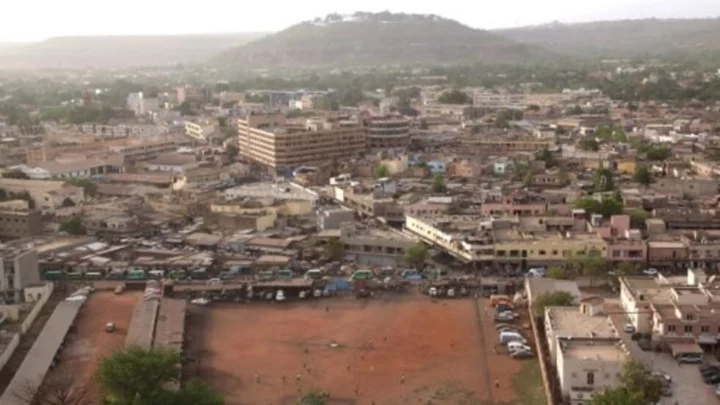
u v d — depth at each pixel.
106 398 195.50
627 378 195.88
